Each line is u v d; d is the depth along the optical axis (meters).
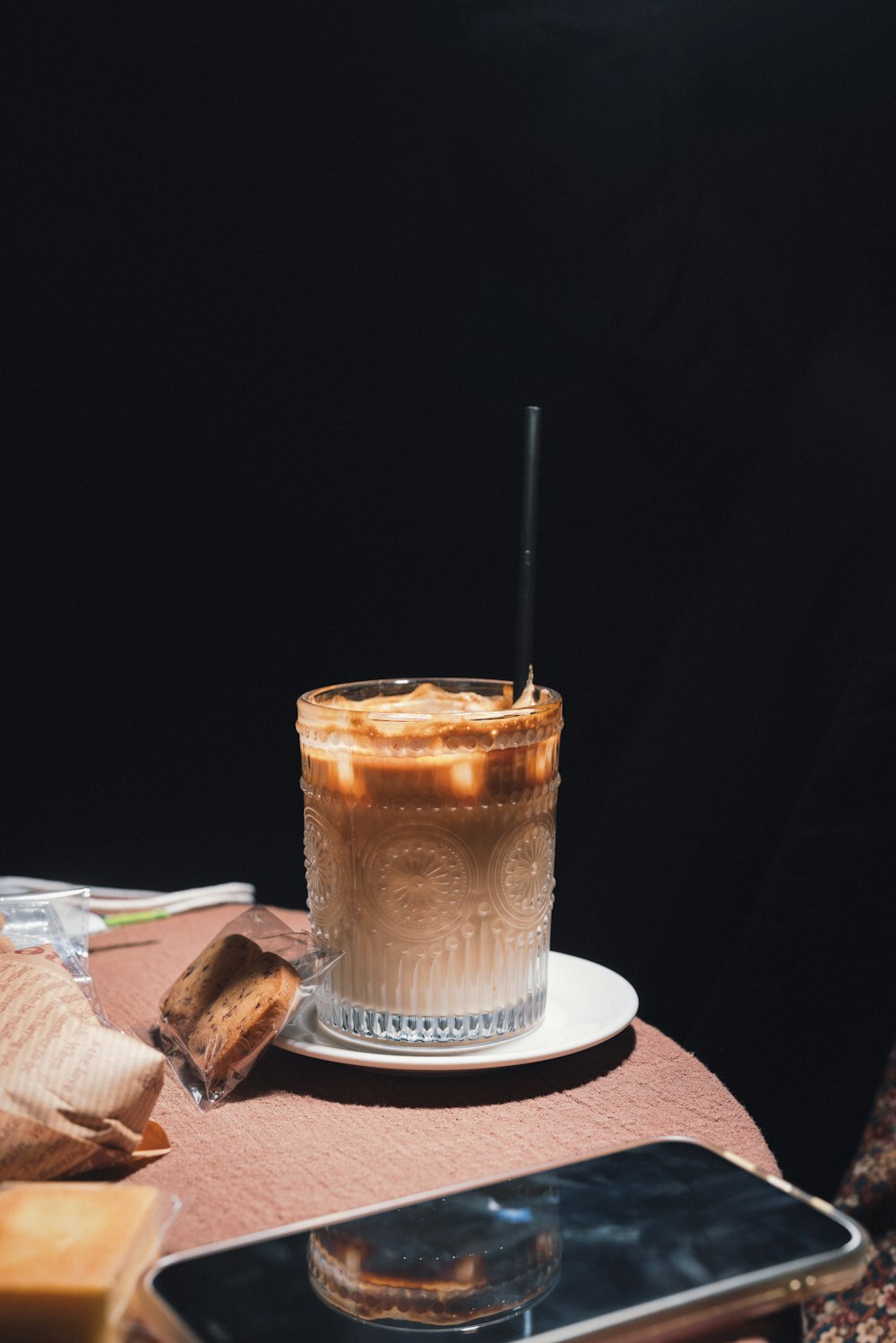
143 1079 0.51
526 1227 0.46
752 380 1.13
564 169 1.12
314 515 1.92
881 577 0.91
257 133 1.82
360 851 0.57
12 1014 0.53
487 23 1.12
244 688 1.99
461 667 1.86
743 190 1.05
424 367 1.82
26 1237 0.44
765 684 0.96
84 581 2.00
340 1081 0.58
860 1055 0.82
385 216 1.79
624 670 1.67
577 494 1.70
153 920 0.73
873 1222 0.71
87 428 1.96
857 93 1.01
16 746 2.02
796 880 0.85
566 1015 0.61
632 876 1.04
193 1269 0.44
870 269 0.97
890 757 0.81
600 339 1.18
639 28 1.07
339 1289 0.44
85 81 1.82
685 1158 0.48
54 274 1.90
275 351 1.89
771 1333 0.48
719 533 1.35
